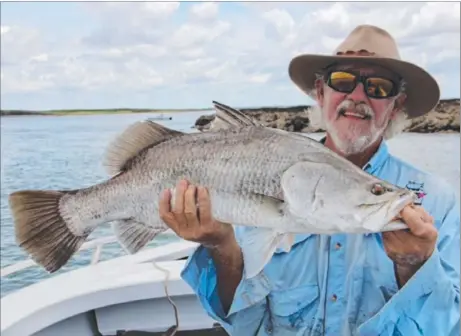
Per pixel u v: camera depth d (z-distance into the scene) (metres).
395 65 1.00
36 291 1.43
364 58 0.99
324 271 0.96
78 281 1.49
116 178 0.88
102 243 1.63
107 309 1.50
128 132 0.87
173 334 1.43
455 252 0.94
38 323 1.33
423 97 1.06
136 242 0.87
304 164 0.80
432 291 0.85
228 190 0.82
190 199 0.81
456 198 0.97
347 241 0.96
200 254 0.99
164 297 1.51
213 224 0.83
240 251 0.92
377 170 1.01
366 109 0.99
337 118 1.00
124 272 1.54
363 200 0.78
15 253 2.63
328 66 1.05
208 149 0.83
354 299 0.95
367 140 1.00
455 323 0.87
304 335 0.97
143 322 1.52
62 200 0.90
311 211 0.80
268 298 0.99
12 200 0.90
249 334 1.01
